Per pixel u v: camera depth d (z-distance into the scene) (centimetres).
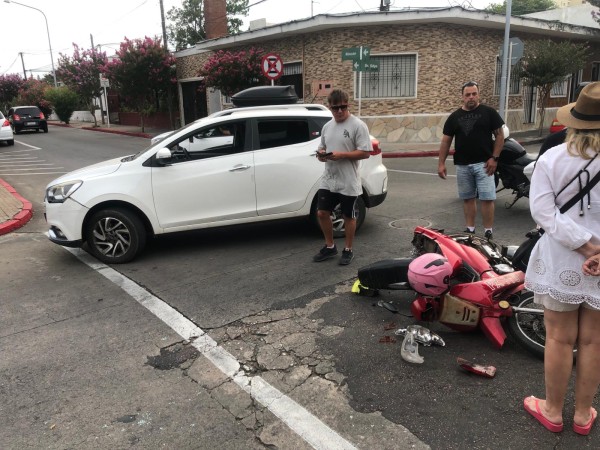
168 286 503
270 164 605
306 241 638
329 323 410
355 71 1539
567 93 2202
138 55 2461
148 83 2512
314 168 623
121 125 3356
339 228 645
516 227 674
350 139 507
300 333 395
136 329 411
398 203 839
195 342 387
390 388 319
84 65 3103
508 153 738
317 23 1600
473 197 595
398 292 464
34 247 658
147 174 570
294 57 1830
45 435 285
